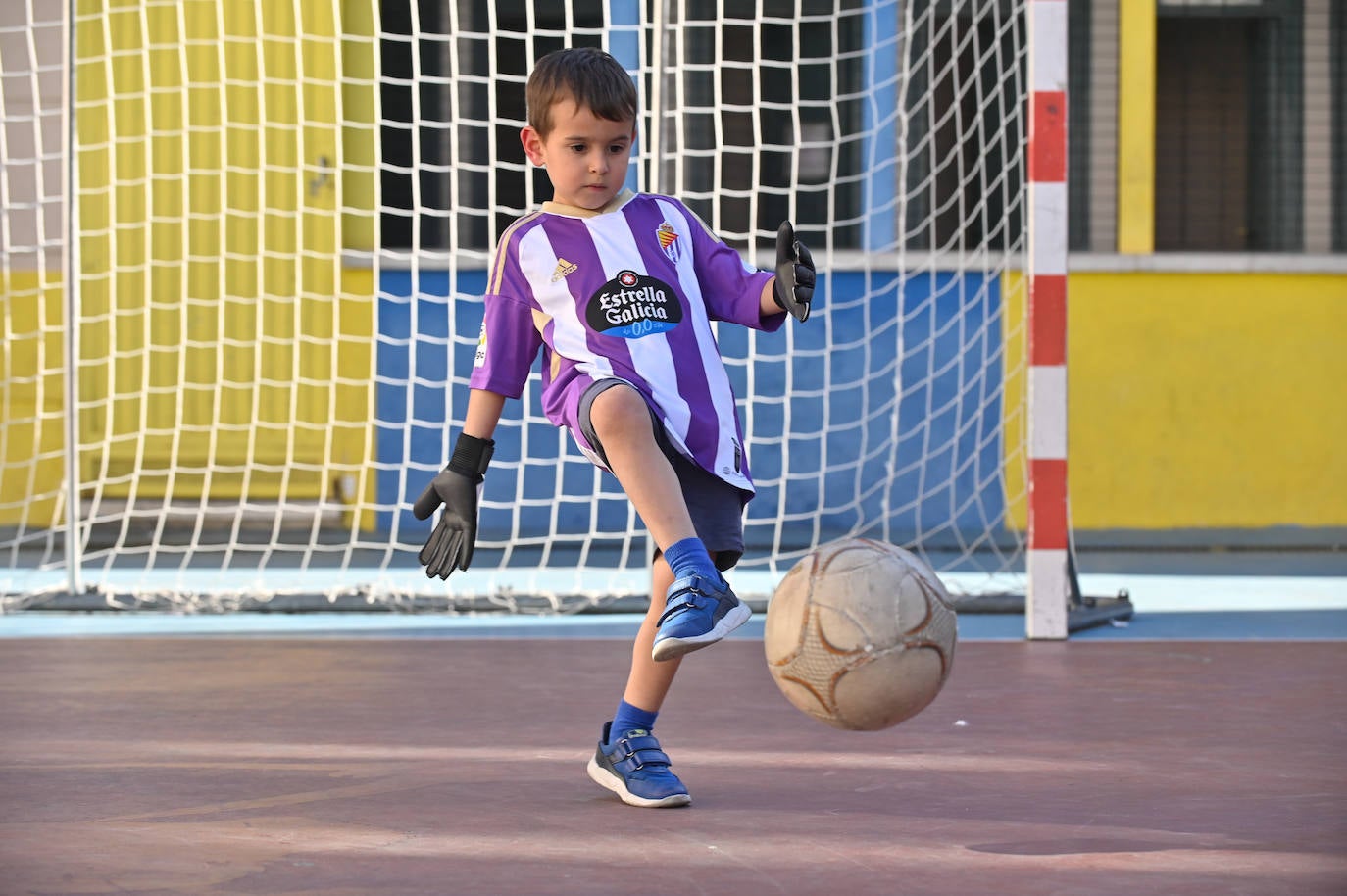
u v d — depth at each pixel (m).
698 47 9.22
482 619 6.32
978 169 9.30
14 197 8.92
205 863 2.62
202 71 8.93
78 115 8.89
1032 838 2.78
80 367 8.91
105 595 6.55
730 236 8.04
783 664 2.74
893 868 2.58
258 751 3.62
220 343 8.91
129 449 8.95
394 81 7.91
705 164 9.32
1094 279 9.38
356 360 8.98
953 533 9.12
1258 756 3.54
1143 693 4.45
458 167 7.94
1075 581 6.23
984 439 9.16
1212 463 9.45
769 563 8.45
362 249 9.12
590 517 9.07
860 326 9.15
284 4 8.93
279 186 8.99
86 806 3.05
